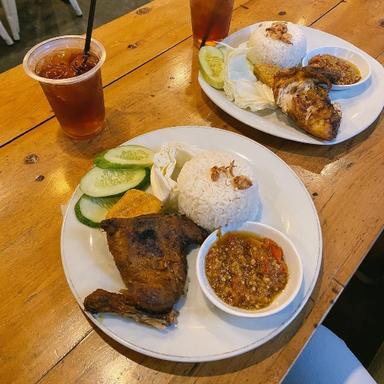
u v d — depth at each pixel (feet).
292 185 1.45
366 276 2.31
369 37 2.19
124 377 1.07
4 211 1.42
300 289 1.17
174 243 1.22
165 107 1.79
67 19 4.47
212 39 2.03
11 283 1.24
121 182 1.41
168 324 1.09
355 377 1.44
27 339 1.13
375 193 1.52
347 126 1.67
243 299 1.16
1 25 3.98
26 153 1.59
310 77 1.64
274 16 2.29
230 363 1.10
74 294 1.16
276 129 1.65
